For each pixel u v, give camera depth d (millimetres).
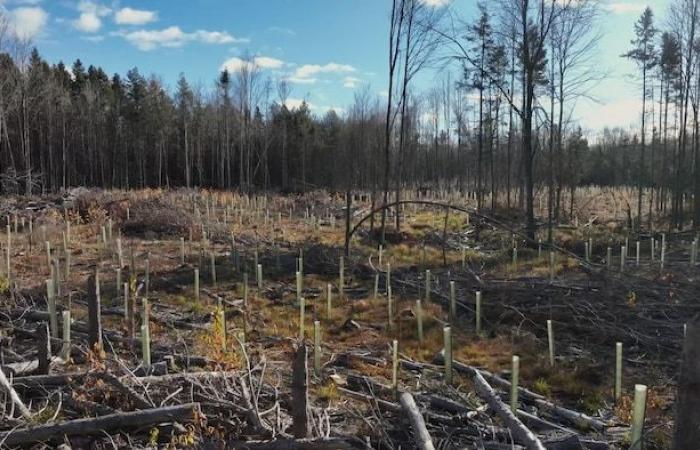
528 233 18219
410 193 35312
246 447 4246
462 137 43031
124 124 52812
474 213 6961
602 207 34188
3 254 13875
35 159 49875
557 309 9930
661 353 8102
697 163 23969
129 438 4438
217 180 54594
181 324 8883
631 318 9406
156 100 54312
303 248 15672
